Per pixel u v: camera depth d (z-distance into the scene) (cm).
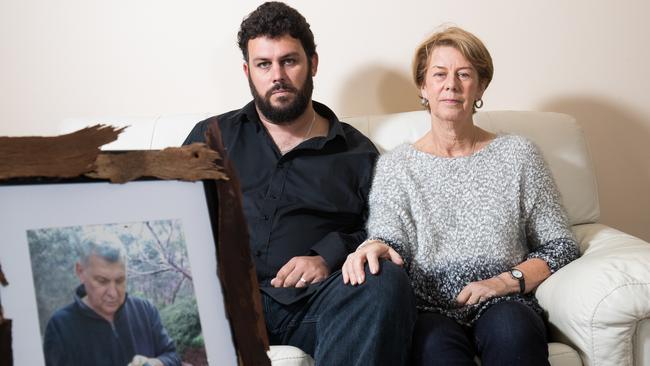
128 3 210
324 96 210
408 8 207
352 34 207
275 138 173
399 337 121
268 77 163
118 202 73
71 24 212
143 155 74
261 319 78
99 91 213
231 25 208
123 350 70
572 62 212
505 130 182
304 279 143
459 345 127
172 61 211
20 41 213
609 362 125
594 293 125
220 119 173
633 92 214
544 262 148
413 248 154
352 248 154
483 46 158
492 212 152
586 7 211
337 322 125
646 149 216
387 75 209
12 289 66
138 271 73
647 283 124
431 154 160
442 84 156
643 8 212
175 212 76
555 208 157
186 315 74
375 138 183
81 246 71
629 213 218
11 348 65
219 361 75
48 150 70
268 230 158
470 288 142
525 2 209
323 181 163
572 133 186
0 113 216
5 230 67
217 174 77
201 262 76
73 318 69
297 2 206
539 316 136
